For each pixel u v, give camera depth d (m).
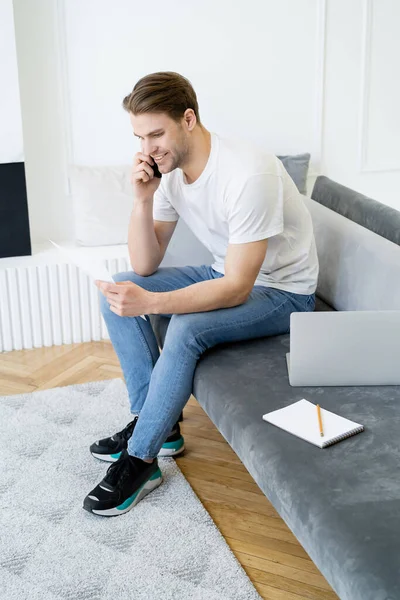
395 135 3.99
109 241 3.52
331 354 2.05
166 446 2.51
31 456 2.53
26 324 3.41
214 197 2.28
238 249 2.21
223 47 3.61
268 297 2.35
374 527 1.51
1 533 2.15
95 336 3.53
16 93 3.18
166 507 2.26
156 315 2.63
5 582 1.96
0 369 3.23
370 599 1.37
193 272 2.62
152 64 3.55
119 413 2.81
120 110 3.58
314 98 3.80
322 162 3.93
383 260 2.32
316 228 2.76
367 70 3.83
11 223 3.33
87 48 3.45
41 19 3.34
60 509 2.26
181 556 2.05
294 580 1.97
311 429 1.85
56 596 1.91
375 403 1.99
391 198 4.11
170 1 3.48
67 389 3.00
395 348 2.05
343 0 3.70
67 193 3.61
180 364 2.21
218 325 2.23
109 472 2.25
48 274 3.37
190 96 2.21
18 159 3.27
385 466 1.71
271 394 2.05
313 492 1.64
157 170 2.41
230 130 3.75
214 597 1.89
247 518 2.23
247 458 1.89
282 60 3.71
